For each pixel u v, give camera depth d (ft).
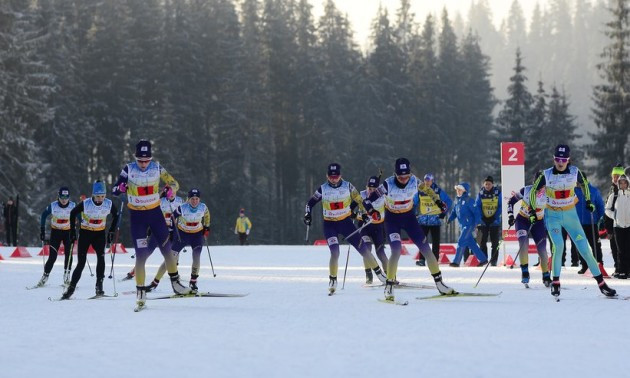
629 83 232.32
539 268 62.18
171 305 37.88
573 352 24.29
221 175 246.47
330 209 45.44
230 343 26.25
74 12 257.34
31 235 182.50
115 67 237.86
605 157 232.73
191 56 252.83
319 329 29.30
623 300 38.42
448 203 66.33
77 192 218.59
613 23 234.99
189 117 249.96
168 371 21.95
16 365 22.93
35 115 192.13
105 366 22.67
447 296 40.24
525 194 46.19
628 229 51.03
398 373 21.47
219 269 67.51
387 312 34.35
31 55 200.95
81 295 45.09
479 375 21.16
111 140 232.32
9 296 44.32
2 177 177.27
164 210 53.88
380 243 48.60
